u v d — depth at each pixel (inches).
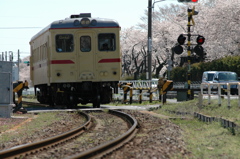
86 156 728.3
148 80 3189.0
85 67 2140.7
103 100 2319.1
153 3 3184.1
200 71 4296.3
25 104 2901.1
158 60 6737.2
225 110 1539.1
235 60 3907.5
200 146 912.3
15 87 1955.0
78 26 2132.1
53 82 2145.7
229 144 941.2
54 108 2372.0
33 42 2758.4
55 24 2145.7
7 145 960.9
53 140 971.9
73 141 1026.1
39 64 2496.3
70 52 2137.1
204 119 1461.6
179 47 2176.4
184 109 1829.5
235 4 4635.8
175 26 6067.9
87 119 1584.6
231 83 1589.6
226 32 4694.9
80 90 2247.8
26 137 1089.4
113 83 2192.4
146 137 1051.9
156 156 754.2
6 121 1491.1
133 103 2849.4
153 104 2650.1
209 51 4891.7
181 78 4616.1
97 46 2135.8
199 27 5241.1
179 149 860.6
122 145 901.2
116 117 1702.8
